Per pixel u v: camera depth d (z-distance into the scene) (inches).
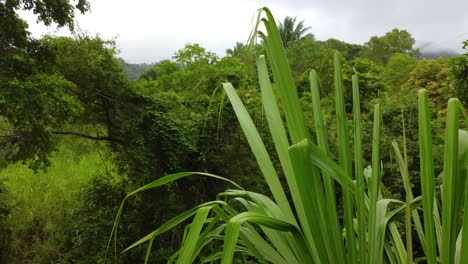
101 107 253.4
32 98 181.2
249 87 257.4
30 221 291.1
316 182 44.9
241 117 51.8
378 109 54.7
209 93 316.8
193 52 357.4
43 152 205.9
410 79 675.4
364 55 1014.4
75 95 235.6
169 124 235.5
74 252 244.7
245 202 54.9
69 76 227.1
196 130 248.7
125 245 242.5
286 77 44.3
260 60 52.6
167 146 237.6
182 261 35.5
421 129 39.2
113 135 257.8
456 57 192.7
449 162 38.1
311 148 37.9
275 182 48.9
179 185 264.2
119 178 284.0
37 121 196.5
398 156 65.4
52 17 207.5
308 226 44.8
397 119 305.0
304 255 43.1
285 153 47.2
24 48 203.3
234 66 353.7
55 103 200.4
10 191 308.7
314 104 51.3
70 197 318.7
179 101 262.4
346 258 46.5
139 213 256.4
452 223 39.1
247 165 255.6
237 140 258.1
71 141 367.2
